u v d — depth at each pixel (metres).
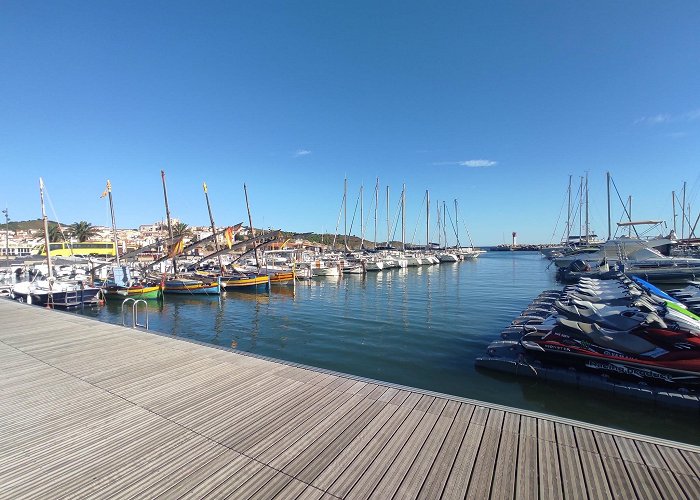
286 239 49.00
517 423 4.39
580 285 18.42
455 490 3.24
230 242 35.94
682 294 15.54
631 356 8.89
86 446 4.03
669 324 9.07
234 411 4.81
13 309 13.60
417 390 5.38
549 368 9.81
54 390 5.64
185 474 3.51
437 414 4.64
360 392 5.36
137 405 5.05
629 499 3.12
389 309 22.11
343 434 4.19
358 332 16.30
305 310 22.73
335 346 14.07
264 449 3.91
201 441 4.10
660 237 40.44
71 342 8.49
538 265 65.31
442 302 24.36
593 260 35.97
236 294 31.25
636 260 32.53
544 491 3.22
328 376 6.02
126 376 6.20
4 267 38.84
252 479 3.42
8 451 3.95
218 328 18.28
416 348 13.39
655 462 3.62
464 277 43.66
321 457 3.75
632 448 3.85
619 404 8.51
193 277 32.84
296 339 15.41
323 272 44.22
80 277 32.12
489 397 9.04
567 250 57.81
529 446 3.90
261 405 4.97
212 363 6.80
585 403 8.59
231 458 3.76
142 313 23.78
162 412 4.83
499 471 3.49
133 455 3.85
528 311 16.11
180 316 22.16
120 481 3.43
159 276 33.50
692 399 7.97
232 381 5.87
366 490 3.24
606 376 9.18
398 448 3.89
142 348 7.88
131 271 35.47
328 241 106.31
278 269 39.25
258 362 6.82
